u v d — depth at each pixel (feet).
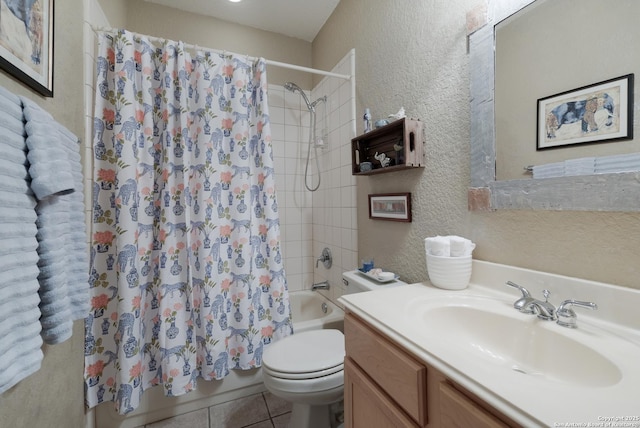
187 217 4.75
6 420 2.14
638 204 1.96
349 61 5.95
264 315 5.40
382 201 4.80
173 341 4.53
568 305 2.20
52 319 2.35
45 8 2.74
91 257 4.27
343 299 2.95
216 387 5.05
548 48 2.51
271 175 5.47
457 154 3.44
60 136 2.71
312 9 6.83
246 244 5.13
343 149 6.28
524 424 1.27
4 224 1.86
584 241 2.31
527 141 2.68
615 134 2.09
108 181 4.46
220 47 7.16
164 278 4.55
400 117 4.19
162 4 6.61
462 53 3.34
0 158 1.86
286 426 4.52
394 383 2.16
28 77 2.43
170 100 4.78
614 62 2.10
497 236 3.00
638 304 1.97
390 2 4.69
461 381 1.59
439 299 2.85
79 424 3.78
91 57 4.29
